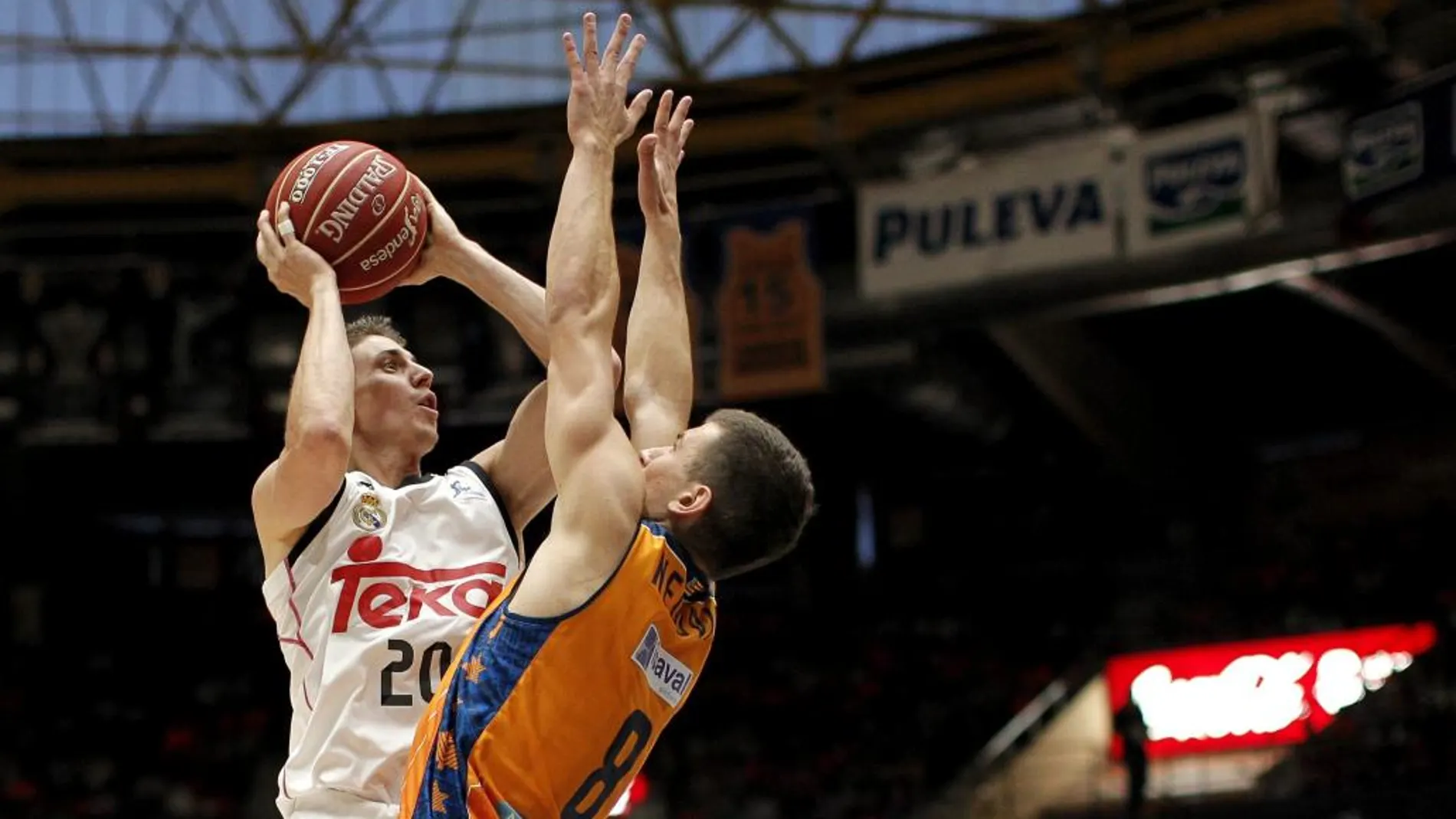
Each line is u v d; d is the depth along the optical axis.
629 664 3.44
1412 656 23.00
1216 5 19.23
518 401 21.80
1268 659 24.02
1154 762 24.31
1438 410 28.33
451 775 3.38
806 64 20.95
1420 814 18.91
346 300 4.26
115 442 24.27
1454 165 15.99
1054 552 30.80
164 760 25.53
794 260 20.52
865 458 30.75
